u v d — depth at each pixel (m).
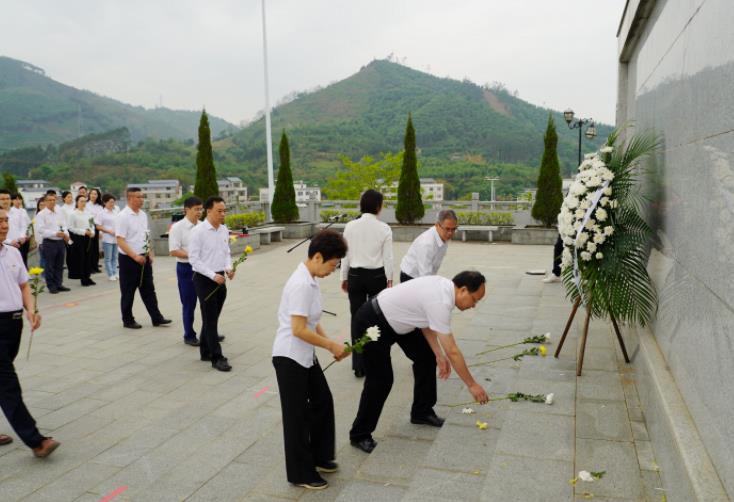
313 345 3.33
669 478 2.73
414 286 3.52
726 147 2.48
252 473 3.54
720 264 2.46
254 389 5.07
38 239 9.48
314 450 3.44
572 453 3.19
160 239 13.70
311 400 3.39
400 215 16.92
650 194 4.65
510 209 17.55
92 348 6.38
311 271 3.23
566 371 4.60
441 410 4.15
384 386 3.66
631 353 4.70
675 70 3.79
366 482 3.16
